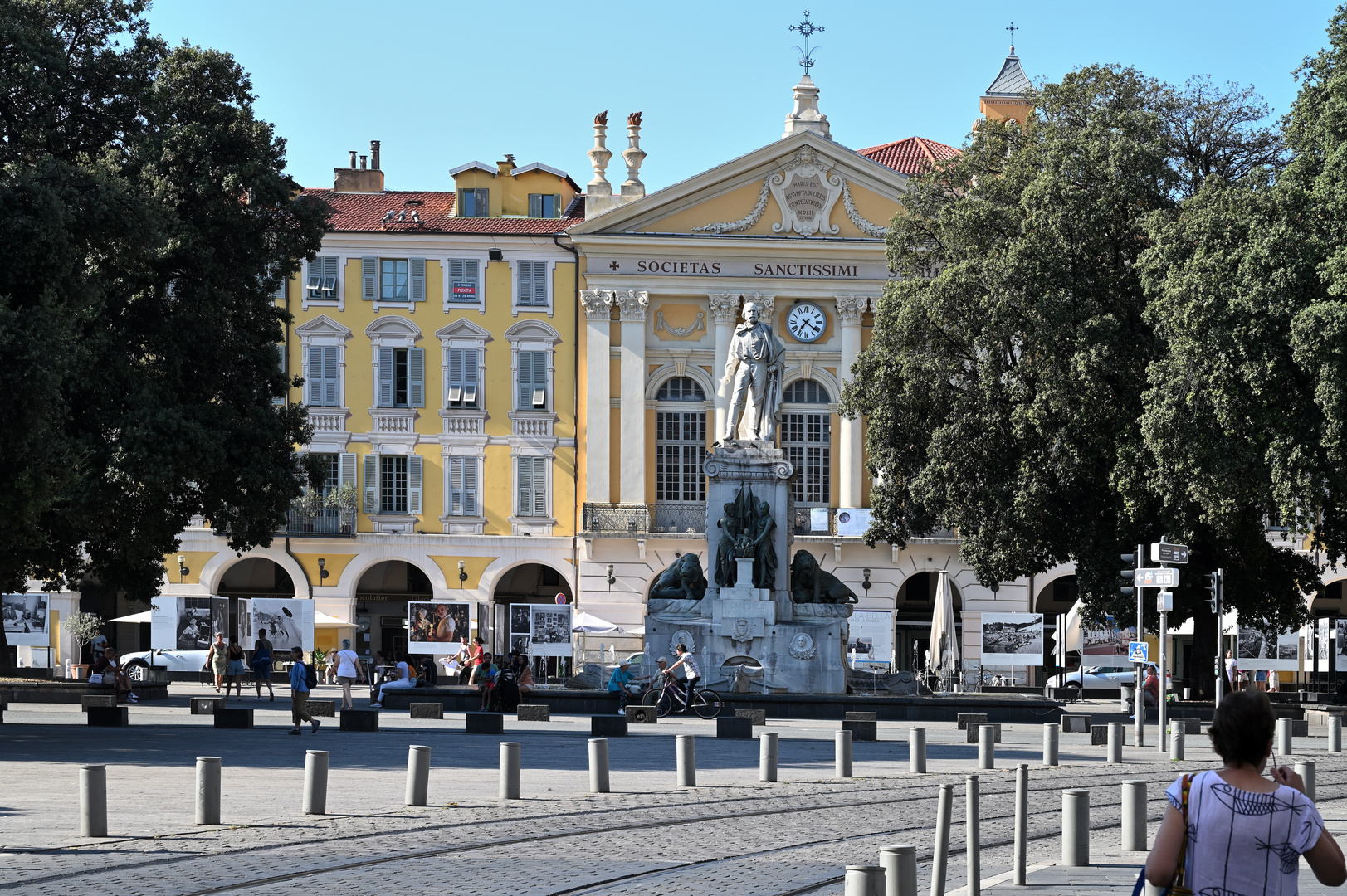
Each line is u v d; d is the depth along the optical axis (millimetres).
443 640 59438
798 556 39250
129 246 33031
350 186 73562
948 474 45031
